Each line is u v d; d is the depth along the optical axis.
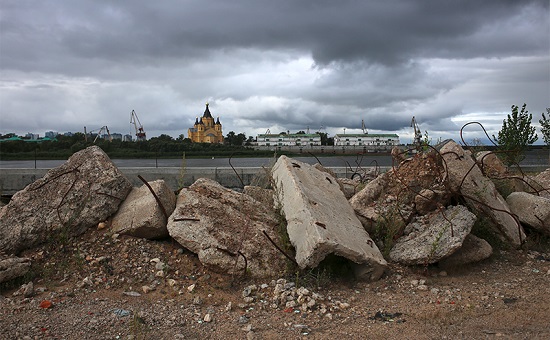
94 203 6.54
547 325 4.34
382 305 5.00
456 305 4.94
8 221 6.18
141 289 5.41
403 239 6.68
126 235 6.40
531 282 5.68
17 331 4.17
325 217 6.05
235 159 36.31
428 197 7.04
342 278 5.78
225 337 4.17
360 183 9.92
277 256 5.96
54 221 6.29
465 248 6.26
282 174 7.59
